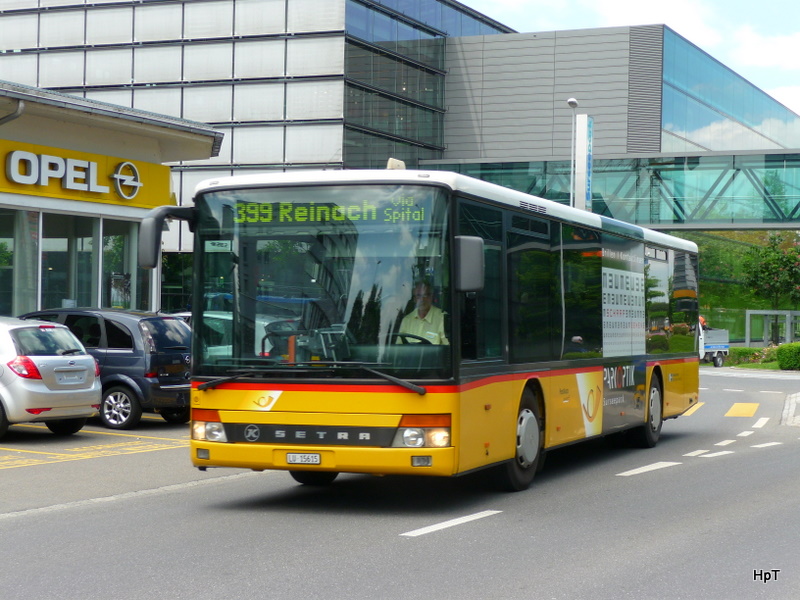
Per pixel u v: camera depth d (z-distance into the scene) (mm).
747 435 18188
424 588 6547
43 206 23609
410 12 57250
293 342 9344
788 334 56875
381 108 55094
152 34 53750
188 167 53500
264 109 52656
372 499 10469
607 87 60844
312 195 9508
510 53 61156
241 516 9414
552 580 6789
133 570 7078
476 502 10258
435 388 9062
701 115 67688
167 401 16969
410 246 9289
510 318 10570
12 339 14977
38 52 55125
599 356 13430
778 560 7492
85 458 13648
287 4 52312
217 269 9656
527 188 50750
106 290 25625
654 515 9445
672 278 17312
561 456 14773
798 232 60844
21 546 7980
